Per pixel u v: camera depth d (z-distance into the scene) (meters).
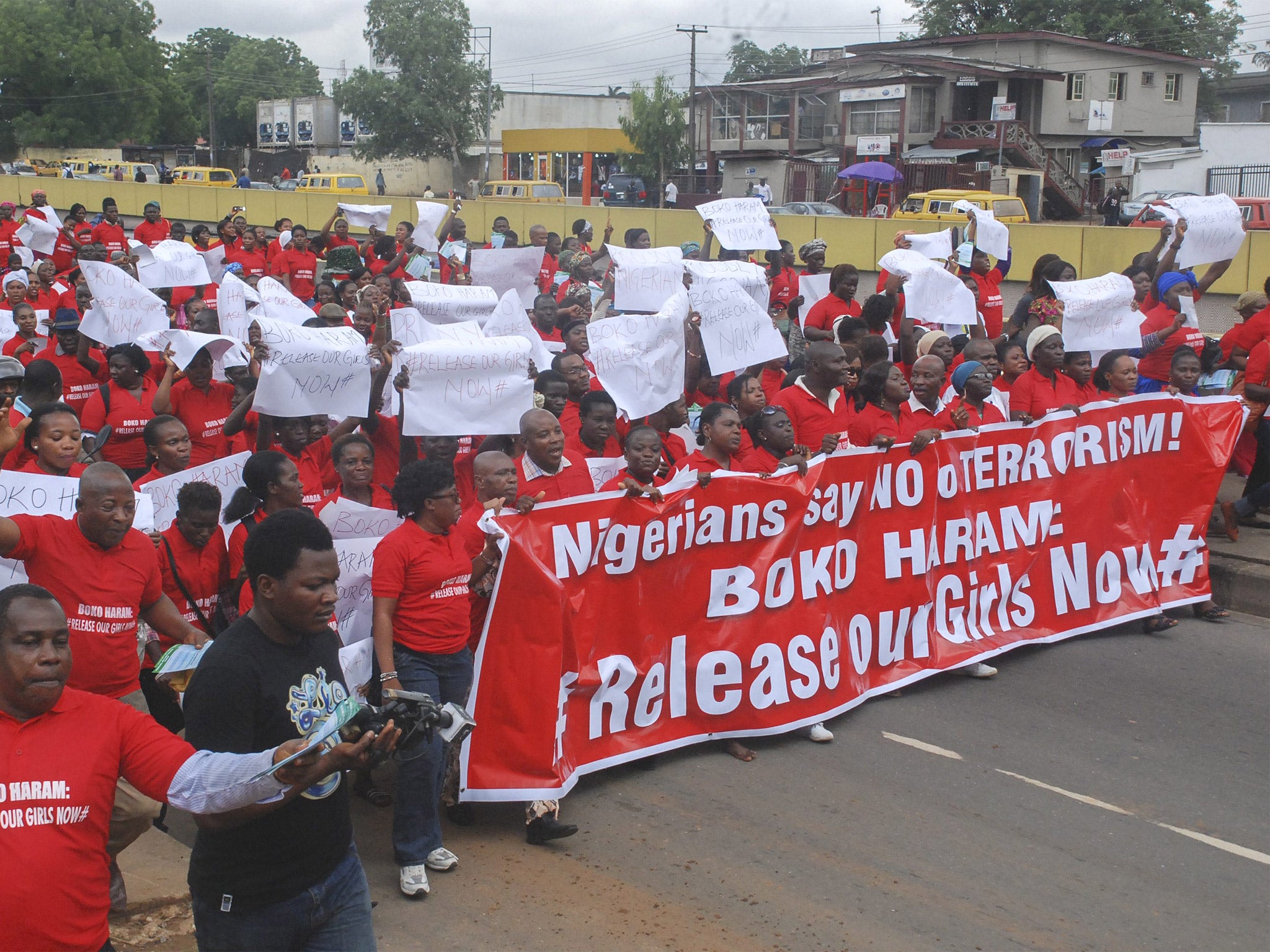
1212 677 7.85
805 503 6.76
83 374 9.68
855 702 7.09
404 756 4.90
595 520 5.96
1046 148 49.28
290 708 3.35
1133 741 6.82
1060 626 8.36
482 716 5.53
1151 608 8.71
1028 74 49.38
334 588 3.40
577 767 5.96
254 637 3.38
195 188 40.44
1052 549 8.27
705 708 6.51
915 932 4.86
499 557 5.47
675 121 54.72
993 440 7.88
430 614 5.15
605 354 7.61
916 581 7.48
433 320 9.23
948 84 49.47
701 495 6.35
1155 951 4.79
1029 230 21.47
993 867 5.39
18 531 4.52
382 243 16.06
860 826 5.76
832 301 11.05
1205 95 64.44
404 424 6.82
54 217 17.11
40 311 13.11
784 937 4.80
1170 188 42.22
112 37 74.88
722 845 5.55
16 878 2.95
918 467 7.43
